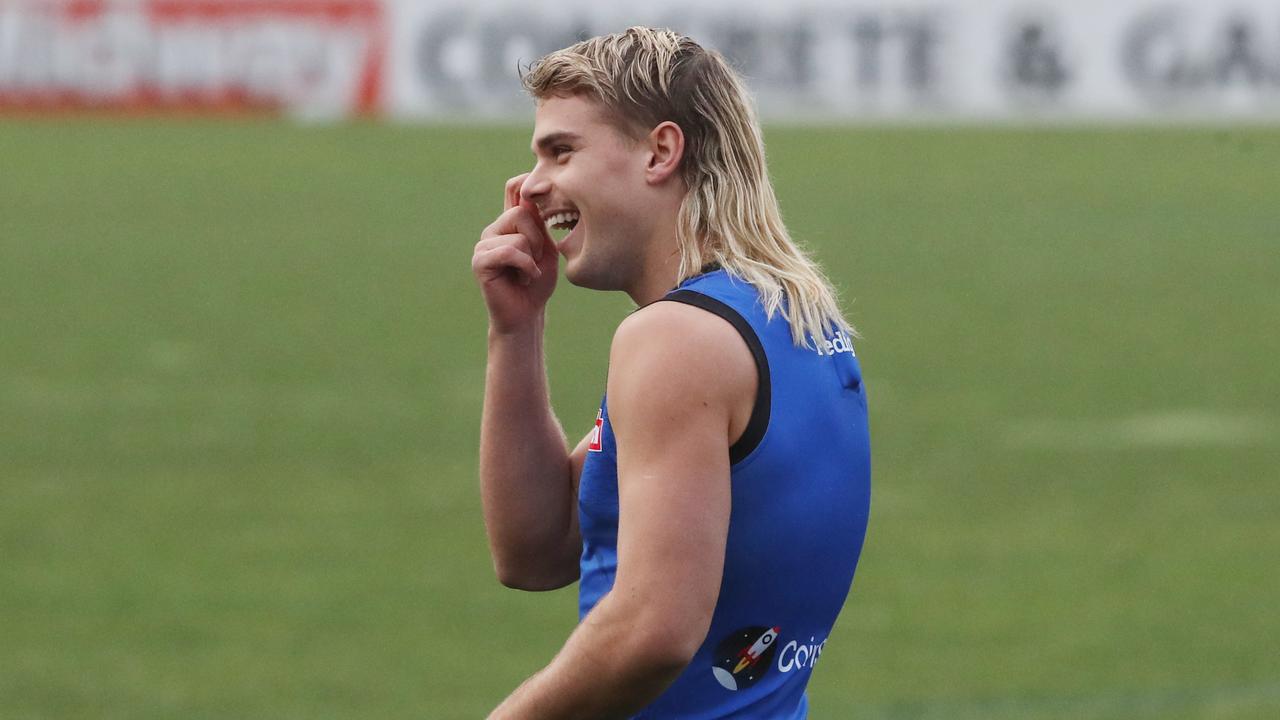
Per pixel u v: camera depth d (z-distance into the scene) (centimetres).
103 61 11262
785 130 10875
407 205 8031
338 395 4031
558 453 994
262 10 11200
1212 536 2822
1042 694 2034
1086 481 3219
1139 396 4072
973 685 2073
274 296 5578
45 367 4388
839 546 833
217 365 4419
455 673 2136
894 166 9475
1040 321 5200
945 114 10794
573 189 840
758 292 811
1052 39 10612
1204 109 10462
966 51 10694
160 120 11300
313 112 11256
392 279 5962
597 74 835
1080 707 1977
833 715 1956
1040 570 2614
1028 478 3247
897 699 2014
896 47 10762
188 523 2894
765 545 795
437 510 2981
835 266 6362
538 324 977
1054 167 9444
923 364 4512
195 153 9938
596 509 831
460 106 11175
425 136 10594
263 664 2166
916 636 2280
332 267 6247
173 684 2083
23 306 5356
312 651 2220
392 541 2778
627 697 763
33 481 3200
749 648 818
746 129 852
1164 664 2158
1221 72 10375
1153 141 10425
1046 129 10819
